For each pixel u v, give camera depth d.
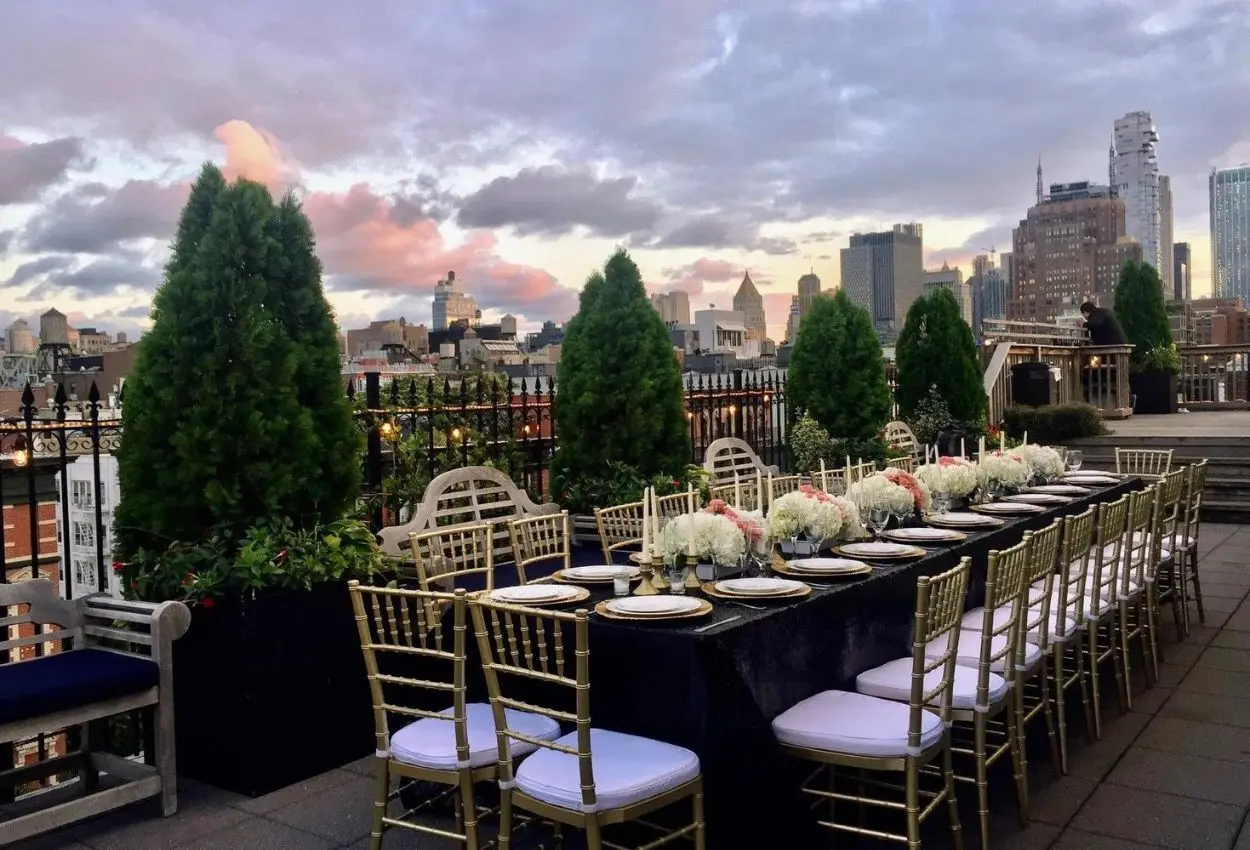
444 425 6.59
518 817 3.39
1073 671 5.25
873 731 3.04
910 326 11.91
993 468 6.30
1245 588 7.71
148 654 4.05
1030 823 3.58
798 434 9.72
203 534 4.32
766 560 3.80
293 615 4.08
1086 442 13.40
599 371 6.96
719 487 5.79
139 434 4.30
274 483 4.32
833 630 3.60
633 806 2.61
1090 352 17.00
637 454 6.87
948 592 3.07
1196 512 6.69
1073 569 5.70
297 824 3.66
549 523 6.15
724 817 2.93
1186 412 18.14
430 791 3.73
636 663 3.09
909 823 2.97
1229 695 5.07
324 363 4.64
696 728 2.93
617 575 3.70
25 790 4.85
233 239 4.35
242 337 4.30
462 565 5.48
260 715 3.95
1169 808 3.68
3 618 3.79
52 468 4.67
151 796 3.75
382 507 6.10
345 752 4.29
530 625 3.44
